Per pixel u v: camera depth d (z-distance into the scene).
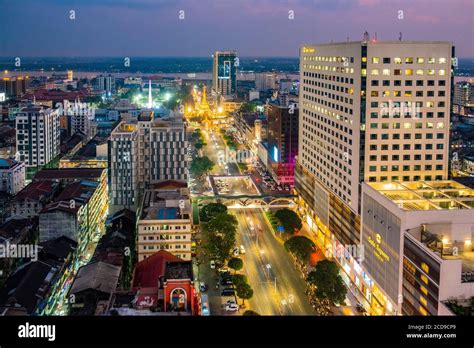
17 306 174.62
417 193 191.62
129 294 157.88
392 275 177.38
